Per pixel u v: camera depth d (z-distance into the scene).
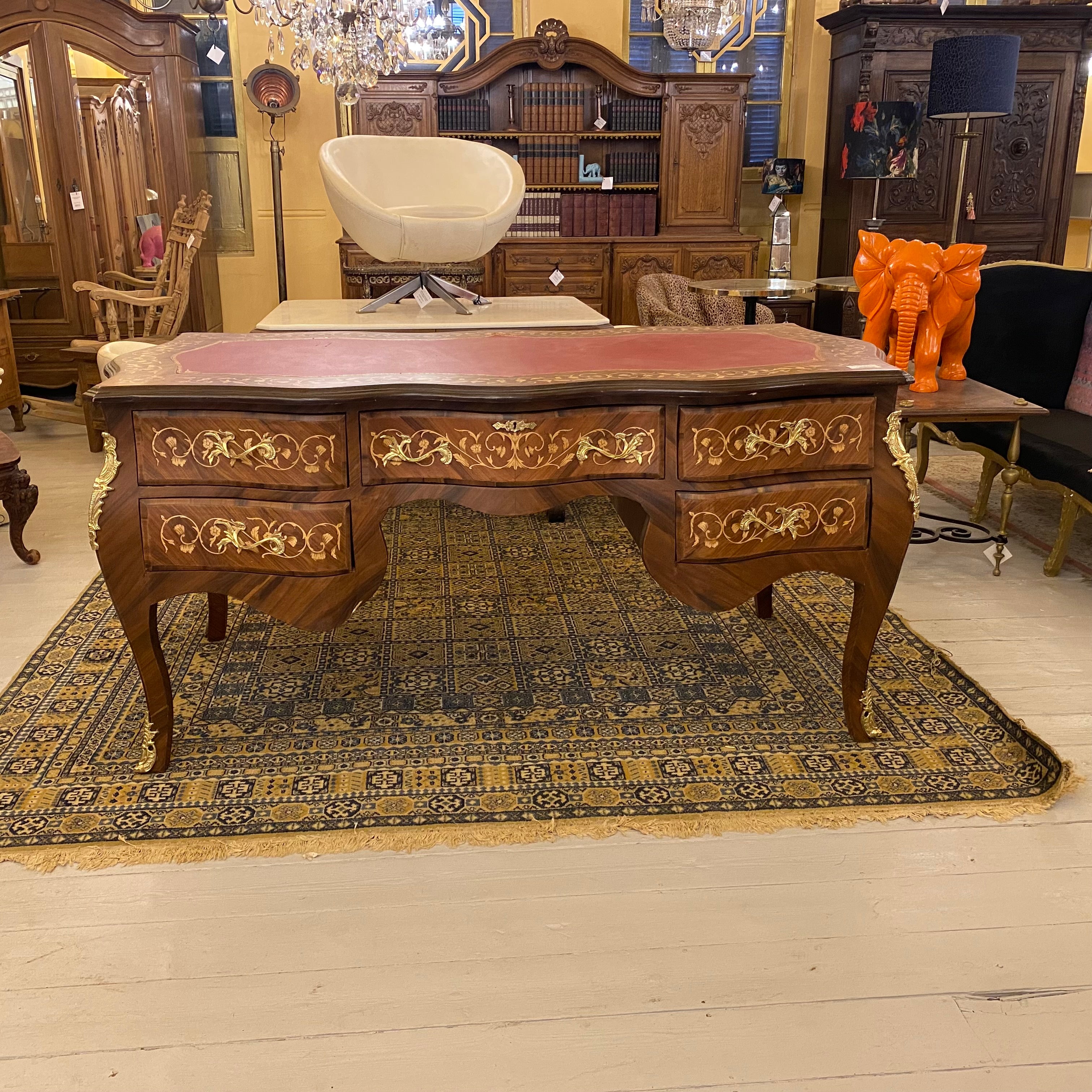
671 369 2.21
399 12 4.52
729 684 2.75
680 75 6.91
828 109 7.21
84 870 1.99
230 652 2.95
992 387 4.17
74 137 6.24
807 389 2.14
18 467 3.89
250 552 2.15
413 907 1.90
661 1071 1.53
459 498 2.15
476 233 3.46
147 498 2.12
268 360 2.35
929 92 5.60
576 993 1.69
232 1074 1.53
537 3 7.14
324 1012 1.65
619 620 3.18
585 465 2.15
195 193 6.61
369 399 2.06
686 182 7.14
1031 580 3.55
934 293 3.42
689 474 2.16
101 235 6.43
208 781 2.29
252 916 1.87
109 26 6.08
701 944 1.80
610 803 2.20
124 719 2.57
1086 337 4.14
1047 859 2.03
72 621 3.17
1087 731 2.51
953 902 1.91
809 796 2.23
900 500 2.25
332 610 2.19
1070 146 6.91
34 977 1.72
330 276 7.40
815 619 3.17
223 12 6.89
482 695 2.70
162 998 1.68
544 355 2.41
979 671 2.84
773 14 7.47
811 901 1.91
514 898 1.92
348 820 2.14
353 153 3.74
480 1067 1.54
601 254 7.18
